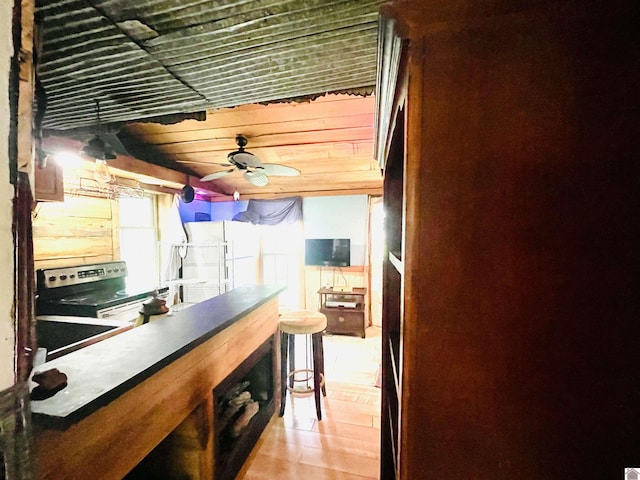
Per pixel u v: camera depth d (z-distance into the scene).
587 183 0.51
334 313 4.52
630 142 0.50
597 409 0.52
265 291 2.42
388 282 1.47
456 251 0.56
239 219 5.14
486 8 0.51
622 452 0.52
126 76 1.28
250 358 2.02
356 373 3.24
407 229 0.57
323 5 0.88
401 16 0.54
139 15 0.91
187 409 1.35
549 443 0.54
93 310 2.63
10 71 0.43
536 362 0.54
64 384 0.92
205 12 0.90
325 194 5.02
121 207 3.83
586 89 0.51
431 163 0.56
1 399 0.43
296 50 1.11
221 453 1.75
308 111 2.66
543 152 0.52
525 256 0.54
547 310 0.53
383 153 1.44
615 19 0.49
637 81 0.49
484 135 0.54
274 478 1.83
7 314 0.43
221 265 4.12
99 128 1.94
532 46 0.52
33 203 0.47
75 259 3.05
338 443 2.12
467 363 0.56
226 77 1.30
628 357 0.51
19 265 0.44
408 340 0.58
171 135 3.12
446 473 0.58
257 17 0.93
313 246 5.04
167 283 3.86
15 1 0.43
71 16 0.90
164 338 1.36
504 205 0.54
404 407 0.59
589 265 0.52
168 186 4.26
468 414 0.57
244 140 3.12
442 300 0.57
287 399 2.70
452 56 0.54
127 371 1.03
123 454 1.00
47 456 0.76
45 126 1.88
